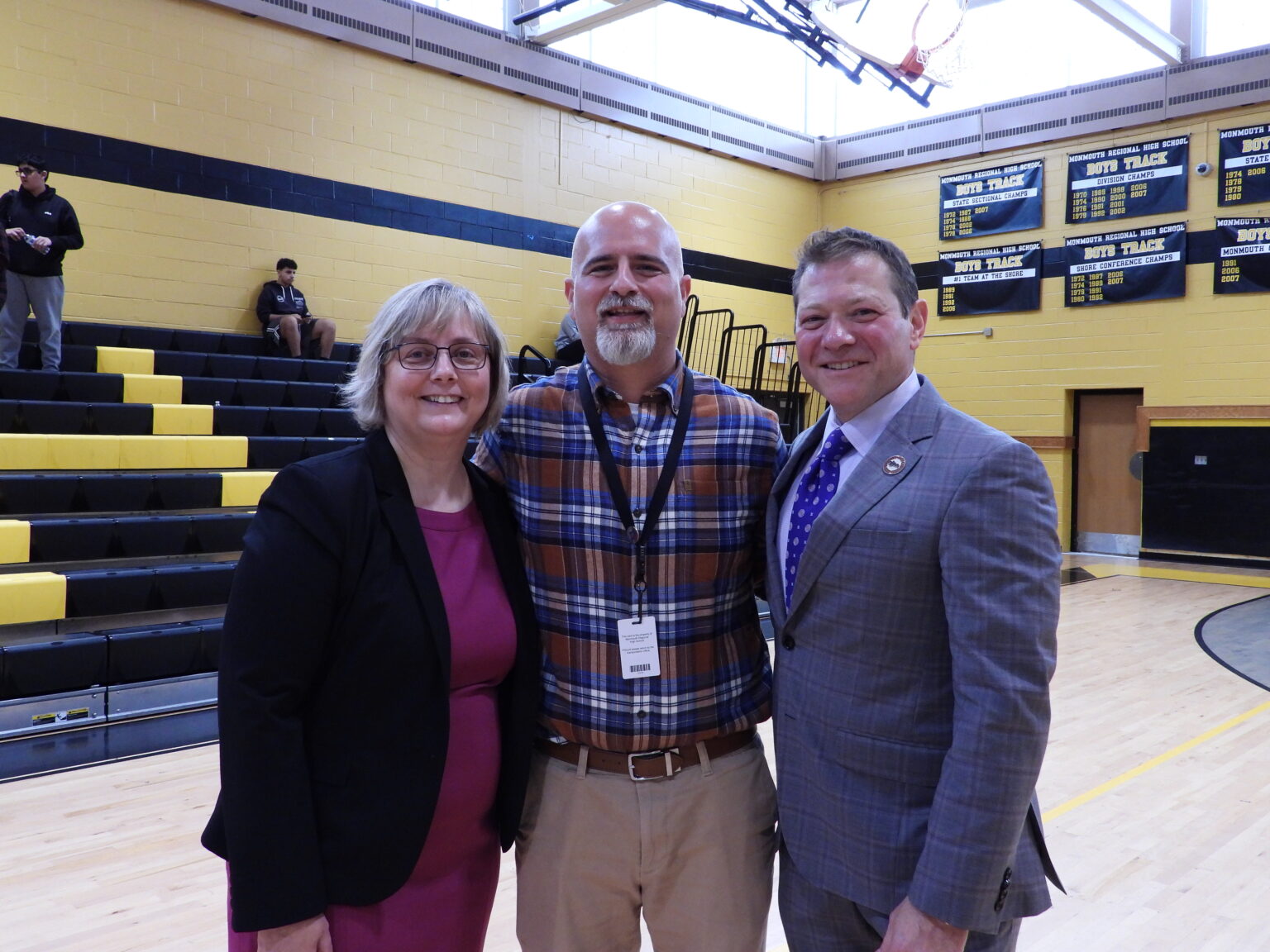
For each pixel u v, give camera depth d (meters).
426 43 7.98
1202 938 2.29
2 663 3.60
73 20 6.41
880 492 1.29
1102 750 3.66
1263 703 4.32
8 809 2.95
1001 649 1.16
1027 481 1.20
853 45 8.28
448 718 1.32
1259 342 8.66
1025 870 1.27
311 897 1.20
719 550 1.50
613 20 8.12
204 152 6.97
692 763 1.48
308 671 1.25
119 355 6.13
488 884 1.44
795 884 1.39
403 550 1.31
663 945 1.55
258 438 5.54
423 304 1.34
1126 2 9.32
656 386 1.53
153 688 3.90
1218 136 8.84
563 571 1.49
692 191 9.97
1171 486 9.19
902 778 1.26
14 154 6.21
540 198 8.81
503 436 1.56
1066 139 9.63
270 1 7.18
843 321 1.33
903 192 10.66
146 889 2.45
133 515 4.77
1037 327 9.85
